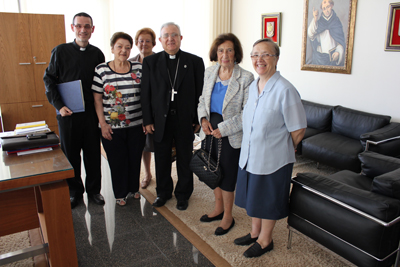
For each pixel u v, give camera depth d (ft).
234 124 7.67
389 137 11.12
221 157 8.11
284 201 7.16
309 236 7.17
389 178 6.23
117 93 9.25
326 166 13.71
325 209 6.64
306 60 15.60
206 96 8.13
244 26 18.94
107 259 7.71
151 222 9.34
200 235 8.59
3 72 13.99
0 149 7.44
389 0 12.23
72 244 6.91
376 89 13.15
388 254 6.03
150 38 11.68
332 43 14.29
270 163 6.84
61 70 9.40
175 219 9.43
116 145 9.66
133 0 18.40
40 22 14.20
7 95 14.26
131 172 10.27
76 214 9.83
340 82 14.44
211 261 7.55
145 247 8.16
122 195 10.25
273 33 16.99
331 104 15.01
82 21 9.12
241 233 8.62
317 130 14.49
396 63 12.37
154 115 9.29
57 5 16.60
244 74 7.80
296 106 6.57
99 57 9.79
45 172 6.16
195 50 20.49
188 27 20.01
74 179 10.18
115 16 18.15
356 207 6.15
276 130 6.76
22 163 6.61
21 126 8.26
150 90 9.29
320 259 7.52
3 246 8.18
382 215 5.79
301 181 7.21
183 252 7.93
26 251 6.90
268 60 6.59
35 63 14.48
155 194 11.14
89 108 9.72
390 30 12.24
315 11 14.71
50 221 6.57
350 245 6.32
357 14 13.33
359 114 13.21
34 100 14.82
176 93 9.15
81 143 10.04
